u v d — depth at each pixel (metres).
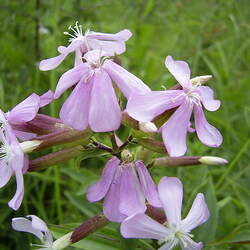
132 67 0.24
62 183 0.18
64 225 0.12
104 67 0.09
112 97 0.09
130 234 0.09
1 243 0.16
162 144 0.10
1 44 0.23
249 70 0.25
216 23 0.27
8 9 0.23
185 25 0.28
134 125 0.10
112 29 0.25
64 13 0.24
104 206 0.10
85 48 0.11
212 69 0.21
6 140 0.09
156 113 0.09
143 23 0.28
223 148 0.18
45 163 0.10
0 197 0.16
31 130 0.10
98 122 0.09
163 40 0.27
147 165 0.11
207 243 0.12
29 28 0.24
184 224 0.09
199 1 0.30
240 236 0.12
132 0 0.29
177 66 0.10
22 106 0.10
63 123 0.10
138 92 0.09
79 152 0.10
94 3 0.28
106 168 0.10
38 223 0.09
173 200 0.09
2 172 0.10
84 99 0.09
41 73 0.21
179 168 0.16
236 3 0.28
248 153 0.18
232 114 0.21
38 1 0.23
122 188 0.10
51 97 0.10
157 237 0.09
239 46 0.26
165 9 0.31
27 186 0.17
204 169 0.16
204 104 0.10
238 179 0.14
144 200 0.10
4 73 0.23
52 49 0.21
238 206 0.16
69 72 0.10
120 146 0.10
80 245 0.11
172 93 0.09
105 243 0.11
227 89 0.22
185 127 0.09
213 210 0.12
